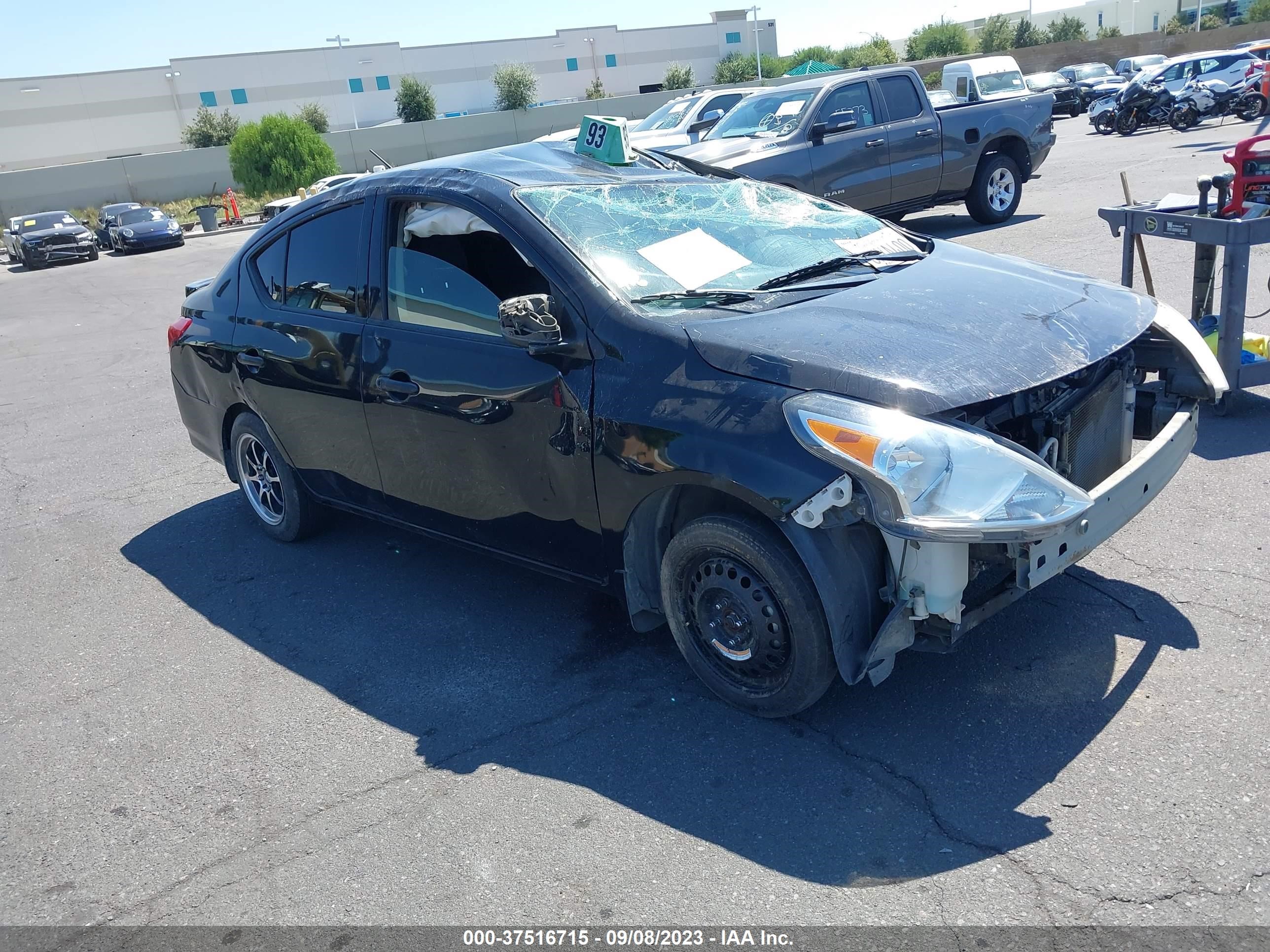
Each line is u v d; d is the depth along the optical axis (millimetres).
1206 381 3576
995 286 3488
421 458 3932
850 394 2801
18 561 5383
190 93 66562
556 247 3441
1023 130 12125
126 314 15438
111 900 2773
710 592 3201
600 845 2783
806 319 3166
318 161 39500
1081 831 2617
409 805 3045
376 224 4070
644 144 13742
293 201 29234
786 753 3086
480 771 3176
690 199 4020
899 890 2502
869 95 11000
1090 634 3512
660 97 52125
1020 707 3162
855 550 2879
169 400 8852
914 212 12727
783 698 3104
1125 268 5664
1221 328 5184
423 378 3783
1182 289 7672
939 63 55531
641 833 2812
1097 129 26594
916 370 2846
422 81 71625
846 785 2912
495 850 2811
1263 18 72188
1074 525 2828
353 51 70188
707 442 2936
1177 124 23375
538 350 3311
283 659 4039
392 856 2828
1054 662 3377
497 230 3590
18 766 3480
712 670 3320
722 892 2564
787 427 2805
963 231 12219
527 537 3697
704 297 3428
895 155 11086
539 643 3947
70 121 64125
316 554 5043
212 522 5684
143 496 6273
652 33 78062
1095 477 3426
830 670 3002
